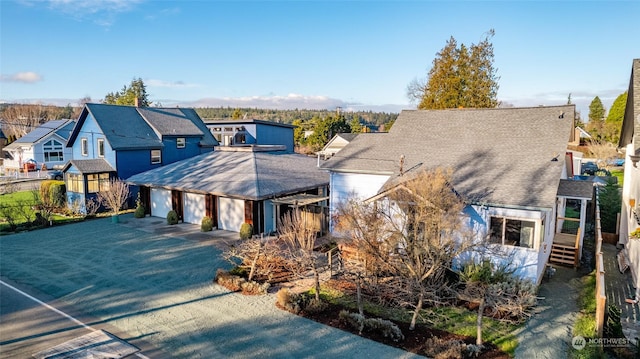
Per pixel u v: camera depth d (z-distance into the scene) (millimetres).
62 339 11344
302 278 15781
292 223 17547
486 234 13492
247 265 16328
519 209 14312
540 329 11664
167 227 24453
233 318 12555
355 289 14492
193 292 14562
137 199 30281
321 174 27578
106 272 16625
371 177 18969
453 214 12500
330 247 19219
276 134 47219
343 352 10555
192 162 29234
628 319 12477
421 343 10906
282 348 10797
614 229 21812
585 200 17891
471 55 44125
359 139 22328
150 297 14148
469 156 17703
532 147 16969
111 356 10453
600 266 13164
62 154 54000
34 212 27906
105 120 31953
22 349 10812
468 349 10242
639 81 15586
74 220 26500
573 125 18703
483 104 43781
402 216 13039
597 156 52062
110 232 23297
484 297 11031
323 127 62812
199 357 10414
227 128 45500
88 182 28734
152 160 32781
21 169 49250
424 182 12883
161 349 10805
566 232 22266
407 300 12891
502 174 15953
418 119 21469
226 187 22719
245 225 21484
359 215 13289
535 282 14297
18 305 13531
